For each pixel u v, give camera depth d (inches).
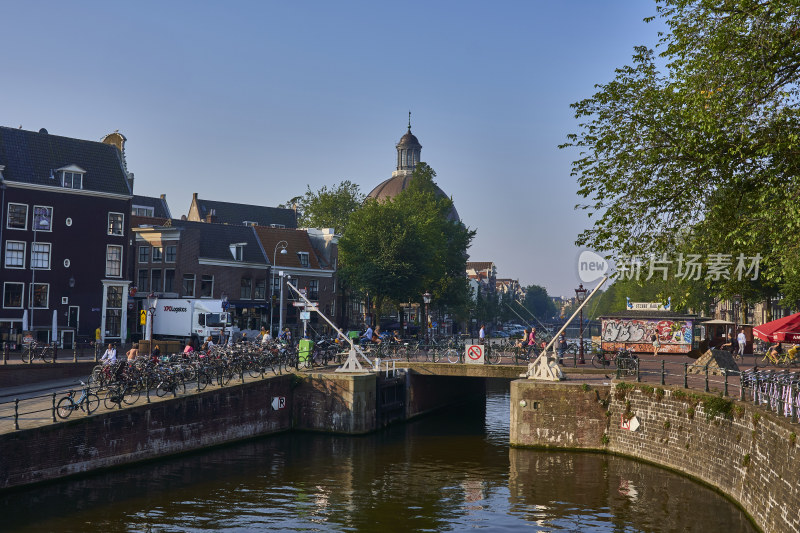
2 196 1941.4
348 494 1014.4
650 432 1186.6
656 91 745.6
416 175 3499.0
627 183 754.2
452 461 1227.2
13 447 907.4
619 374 1326.3
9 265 1951.3
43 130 2240.4
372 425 1508.4
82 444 1011.3
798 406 754.2
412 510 942.4
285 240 2984.7
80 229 2087.8
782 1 661.3
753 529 837.2
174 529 845.2
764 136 694.5
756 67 687.1
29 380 1424.7
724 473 973.8
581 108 781.3
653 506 942.4
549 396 1309.1
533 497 998.4
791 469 724.0
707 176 727.7
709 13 713.6
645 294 3452.3
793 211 653.3
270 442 1382.9
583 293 1636.3
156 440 1146.0
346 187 3900.1
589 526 872.9
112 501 934.4
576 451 1289.4
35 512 871.7
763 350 2014.0
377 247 2711.6
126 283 2180.1
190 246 2596.0
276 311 2847.0
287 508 943.0
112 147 2245.3
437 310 4247.0
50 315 2023.9
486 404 2034.9
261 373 1462.8
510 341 2046.0
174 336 2262.6
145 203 3462.1
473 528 869.2
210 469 1136.8
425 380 1775.3
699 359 1413.6
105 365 1198.3
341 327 3149.6
